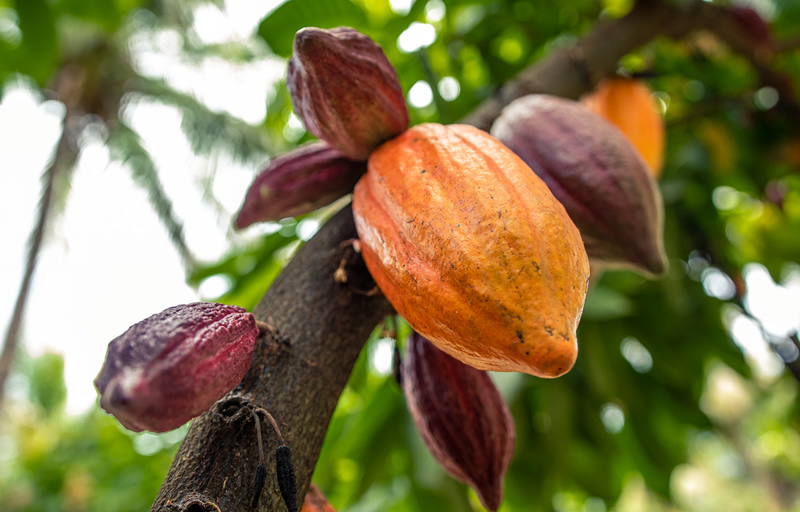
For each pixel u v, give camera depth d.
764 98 0.97
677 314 0.87
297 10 0.72
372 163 0.45
